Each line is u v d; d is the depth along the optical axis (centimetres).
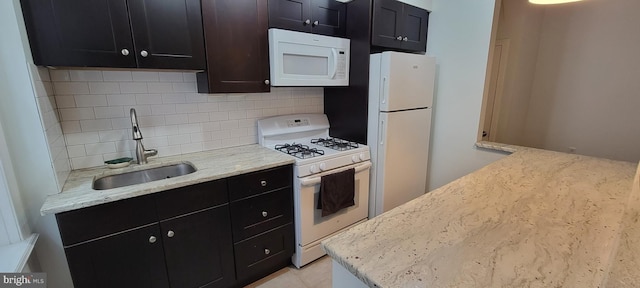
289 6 205
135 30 151
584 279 70
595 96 317
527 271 73
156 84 192
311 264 225
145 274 154
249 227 190
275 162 192
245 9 186
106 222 138
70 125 167
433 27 267
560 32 332
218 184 170
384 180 241
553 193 129
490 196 125
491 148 240
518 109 347
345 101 258
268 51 202
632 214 60
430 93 259
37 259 145
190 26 168
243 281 201
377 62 225
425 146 271
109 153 183
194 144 214
